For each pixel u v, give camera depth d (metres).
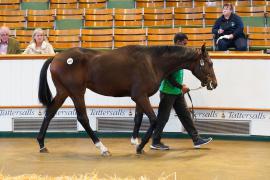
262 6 12.00
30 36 12.07
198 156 6.77
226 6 10.20
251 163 6.26
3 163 6.29
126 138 8.46
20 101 8.55
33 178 5.17
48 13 12.71
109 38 11.51
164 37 11.29
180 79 7.28
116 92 6.88
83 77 6.90
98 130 8.57
